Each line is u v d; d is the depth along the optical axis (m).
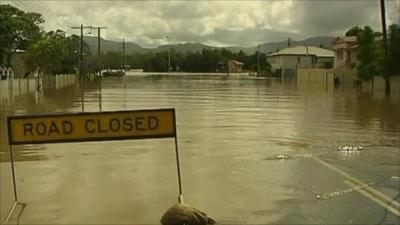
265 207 8.77
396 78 45.16
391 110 28.72
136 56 155.50
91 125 8.17
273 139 17.06
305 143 16.23
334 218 8.16
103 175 11.18
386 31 42.72
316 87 59.53
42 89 53.97
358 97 40.34
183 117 24.05
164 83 70.12
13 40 47.78
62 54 62.81
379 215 8.32
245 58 151.75
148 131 8.26
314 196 9.51
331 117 24.66
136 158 13.21
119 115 8.21
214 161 12.95
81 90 50.41
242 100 36.19
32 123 8.19
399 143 16.36
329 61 109.75
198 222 7.84
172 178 10.90
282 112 27.05
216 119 23.23
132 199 9.23
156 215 8.29
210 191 9.82
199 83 70.56
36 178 10.86
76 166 12.16
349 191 9.90
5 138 16.44
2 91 43.09
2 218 8.12
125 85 63.31
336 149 15.04
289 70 92.81
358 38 54.72
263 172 11.62
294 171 11.75
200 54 151.50
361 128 20.34
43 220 8.02
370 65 51.09
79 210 8.55
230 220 8.04
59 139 8.16
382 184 10.51
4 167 12.03
